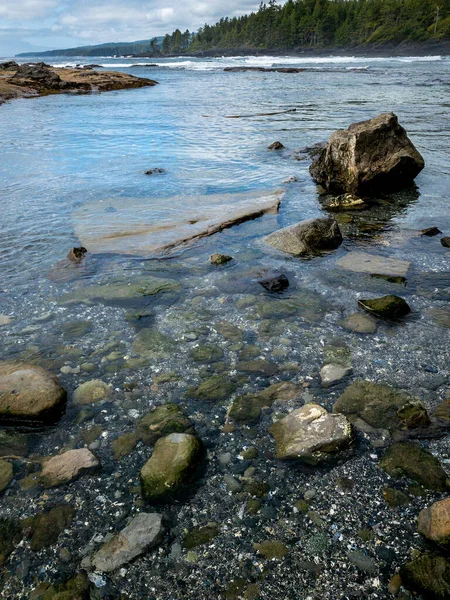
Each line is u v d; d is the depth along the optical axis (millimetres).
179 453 3422
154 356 4801
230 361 4711
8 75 39312
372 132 10211
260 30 172500
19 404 3910
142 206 9383
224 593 2596
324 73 54594
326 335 5113
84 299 5941
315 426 3670
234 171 12359
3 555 2814
